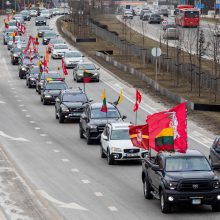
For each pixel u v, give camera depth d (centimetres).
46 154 7712
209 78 12031
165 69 15000
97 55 19000
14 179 6303
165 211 5097
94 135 8256
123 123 7475
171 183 5050
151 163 5516
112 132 7262
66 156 7600
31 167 6988
